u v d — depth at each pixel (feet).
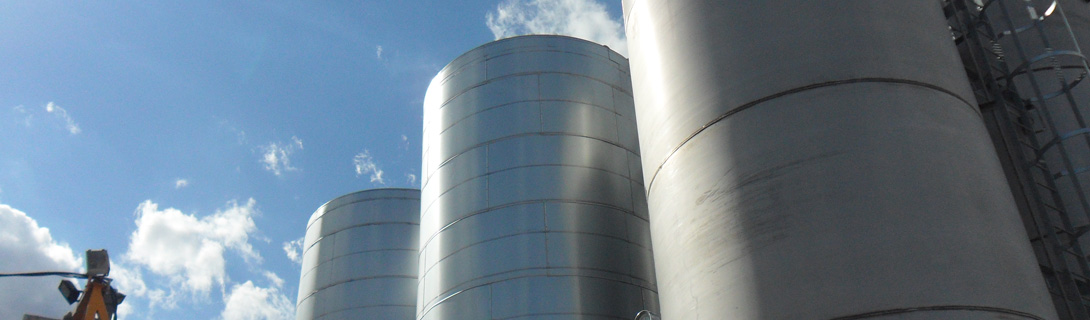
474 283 71.00
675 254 46.60
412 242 115.85
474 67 84.07
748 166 44.14
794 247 40.73
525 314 67.92
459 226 74.84
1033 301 39.42
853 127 42.68
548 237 71.46
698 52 49.85
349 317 108.68
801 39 46.26
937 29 49.26
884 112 43.14
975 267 38.83
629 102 82.89
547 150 76.07
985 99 53.88
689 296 44.37
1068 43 54.70
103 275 71.92
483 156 77.46
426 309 74.02
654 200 50.85
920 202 40.24
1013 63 54.95
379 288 110.83
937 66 46.55
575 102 79.41
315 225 122.52
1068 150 50.19
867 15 46.85
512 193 74.18
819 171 41.88
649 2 56.49
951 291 37.93
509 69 81.92
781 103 44.73
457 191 77.05
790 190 42.14
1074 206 48.93
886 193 40.52
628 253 72.90
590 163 76.13
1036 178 51.03
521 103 79.15
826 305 38.81
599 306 68.95
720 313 42.01
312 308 112.27
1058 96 52.11
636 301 70.85
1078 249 47.55
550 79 80.64
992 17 56.65
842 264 39.29
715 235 43.98
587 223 72.74
